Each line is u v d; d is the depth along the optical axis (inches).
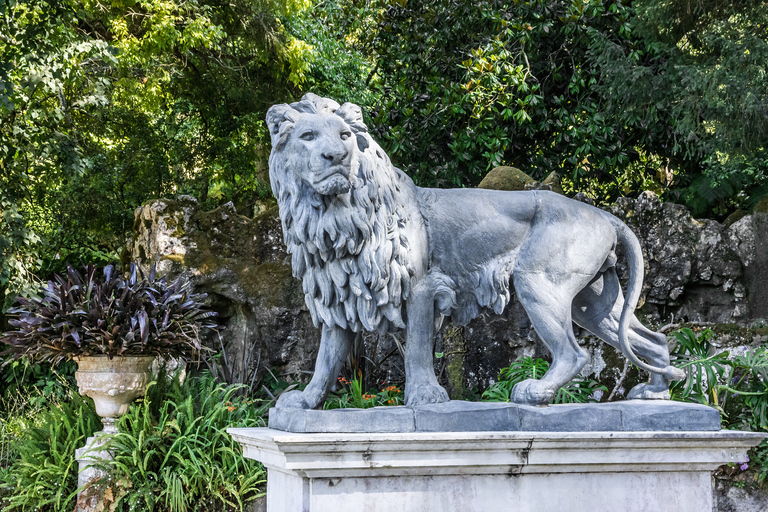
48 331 156.9
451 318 109.6
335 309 102.3
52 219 351.3
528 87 274.5
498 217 107.0
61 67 240.8
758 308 193.5
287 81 381.7
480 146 270.2
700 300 201.3
